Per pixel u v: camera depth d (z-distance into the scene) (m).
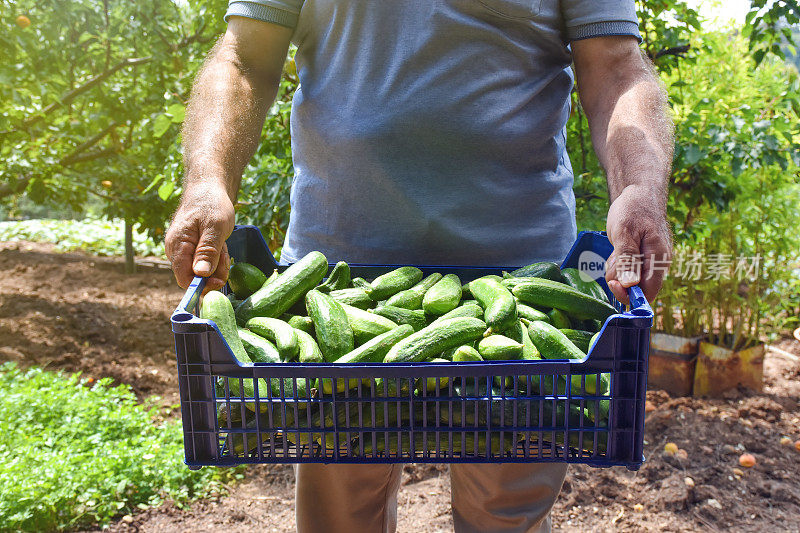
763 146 4.49
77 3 6.81
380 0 1.96
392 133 1.99
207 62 2.12
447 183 2.03
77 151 8.36
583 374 1.33
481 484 2.12
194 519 3.76
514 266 2.11
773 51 4.36
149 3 6.55
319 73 2.13
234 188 1.91
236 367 1.33
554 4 2.02
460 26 1.94
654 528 3.58
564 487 3.93
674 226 4.84
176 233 1.63
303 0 2.12
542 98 2.11
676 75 5.09
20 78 6.49
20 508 3.49
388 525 2.29
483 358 1.53
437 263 2.12
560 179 2.18
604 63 2.01
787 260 5.48
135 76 7.29
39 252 13.82
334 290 1.90
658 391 5.27
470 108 1.98
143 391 5.68
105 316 8.02
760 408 4.98
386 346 1.53
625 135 1.78
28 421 4.50
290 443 1.43
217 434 1.38
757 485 3.98
